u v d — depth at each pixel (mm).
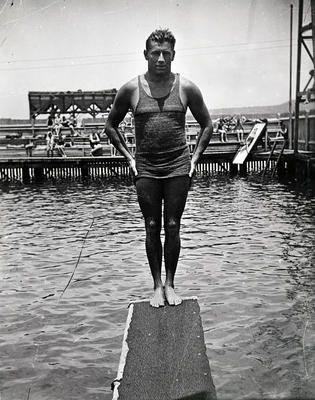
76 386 5688
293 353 6246
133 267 10602
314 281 9180
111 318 7715
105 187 27797
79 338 6988
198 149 5020
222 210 18016
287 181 28109
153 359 3912
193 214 17250
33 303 8484
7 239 13750
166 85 4832
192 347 4051
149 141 4848
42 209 19625
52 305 8352
